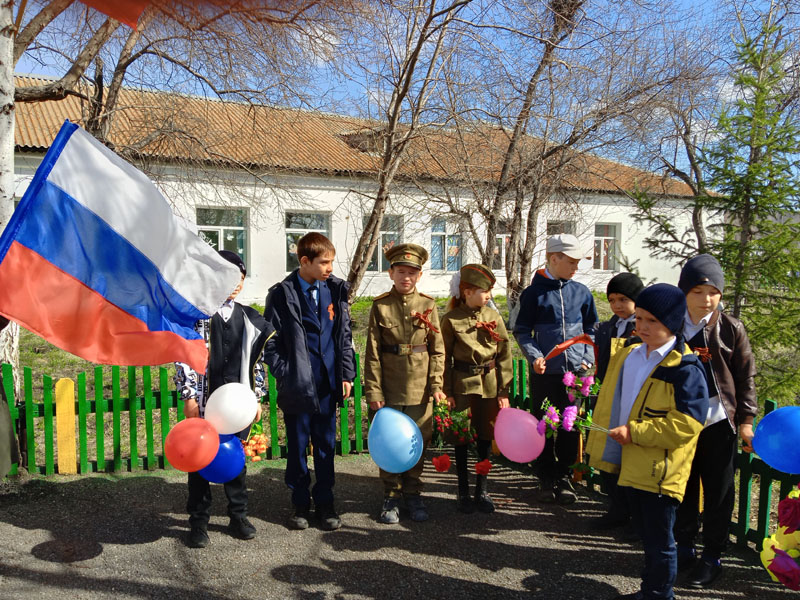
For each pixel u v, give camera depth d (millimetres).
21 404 4789
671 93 7785
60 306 2996
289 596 3135
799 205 5602
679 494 2834
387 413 3738
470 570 3451
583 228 11188
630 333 3766
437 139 8102
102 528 3846
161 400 5035
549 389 4387
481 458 4367
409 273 4129
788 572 2600
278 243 17562
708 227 6168
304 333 3895
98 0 3617
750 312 5719
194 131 9000
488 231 8250
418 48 7090
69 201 3047
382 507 4301
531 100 7730
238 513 3809
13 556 3412
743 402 3322
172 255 3213
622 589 3256
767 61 6145
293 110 8789
